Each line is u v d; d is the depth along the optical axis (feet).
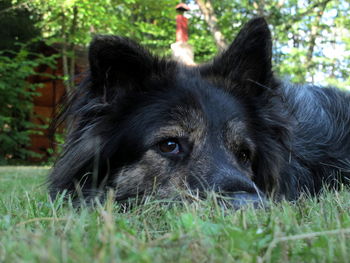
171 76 1.59
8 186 2.72
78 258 0.63
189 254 0.70
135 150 1.46
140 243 0.71
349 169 2.14
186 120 1.45
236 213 1.00
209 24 6.24
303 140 2.03
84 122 1.54
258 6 6.10
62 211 1.20
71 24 6.11
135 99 1.53
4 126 7.55
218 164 1.36
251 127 1.61
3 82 6.70
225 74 1.73
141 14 6.66
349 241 0.79
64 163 1.59
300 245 0.81
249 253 0.72
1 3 6.97
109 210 0.88
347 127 2.29
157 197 1.35
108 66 1.47
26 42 7.25
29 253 0.65
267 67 1.68
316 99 2.33
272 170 1.69
